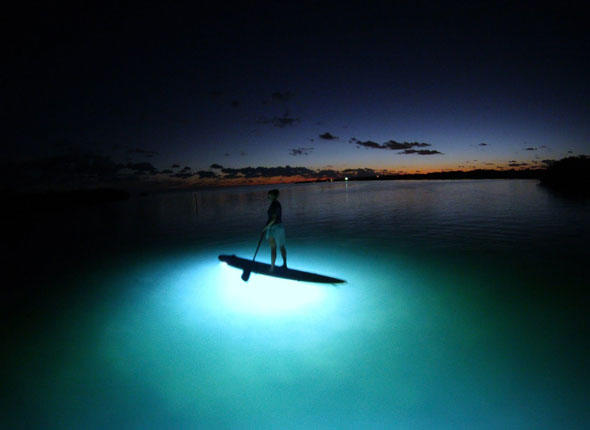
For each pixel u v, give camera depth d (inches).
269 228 224.5
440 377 105.7
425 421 87.8
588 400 93.0
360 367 112.7
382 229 403.5
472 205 630.5
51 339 140.6
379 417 89.7
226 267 250.7
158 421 91.0
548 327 136.6
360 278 211.5
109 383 108.4
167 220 589.9
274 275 223.5
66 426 90.0
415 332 136.1
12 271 263.1
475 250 277.6
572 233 327.0
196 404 97.3
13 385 108.7
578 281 191.3
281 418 90.7
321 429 86.4
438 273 217.5
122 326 151.4
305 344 129.2
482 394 97.1
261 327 145.0
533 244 289.6
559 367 108.7
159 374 112.7
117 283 219.6
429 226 410.6
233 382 107.0
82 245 370.3
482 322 143.3
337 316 153.8
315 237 367.6
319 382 105.3
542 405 91.9
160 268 256.7
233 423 89.5
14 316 167.5
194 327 147.6
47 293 203.3
